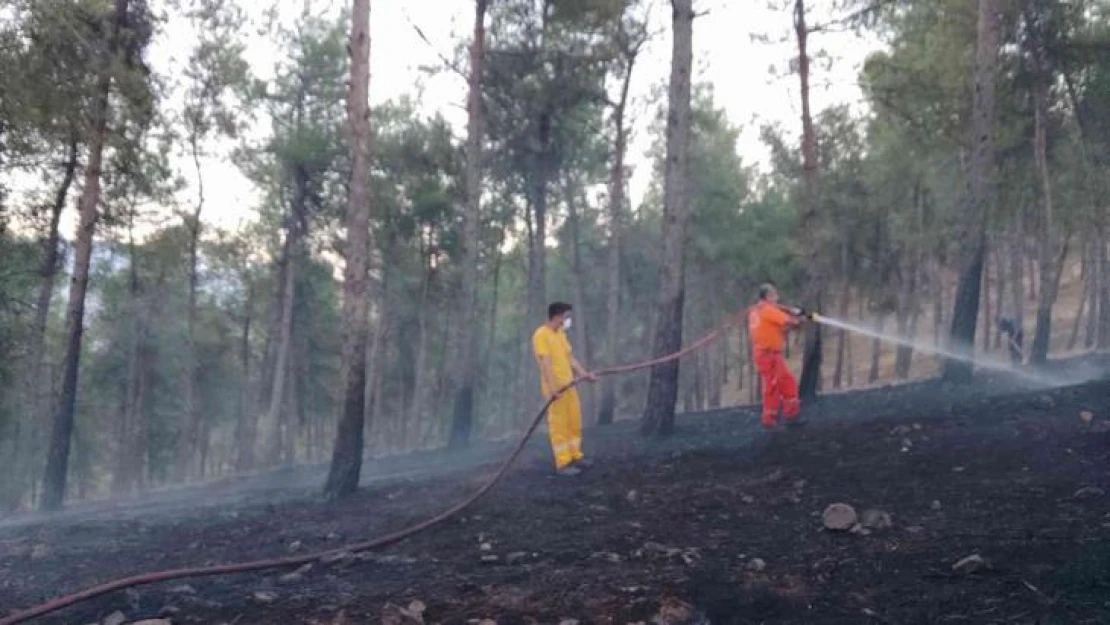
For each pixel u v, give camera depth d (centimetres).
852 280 3669
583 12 2158
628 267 3647
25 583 766
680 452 1148
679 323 1346
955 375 1470
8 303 2145
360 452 1160
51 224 1908
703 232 3159
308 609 593
